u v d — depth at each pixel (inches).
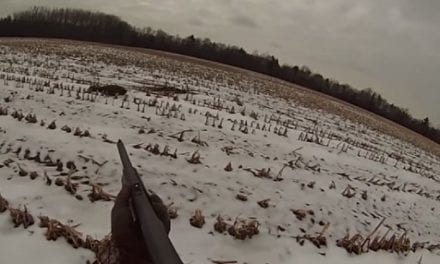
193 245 267.3
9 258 215.9
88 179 317.4
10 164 317.1
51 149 353.4
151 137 433.1
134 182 82.9
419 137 1660.9
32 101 505.7
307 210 354.3
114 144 388.8
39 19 3627.0
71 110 489.7
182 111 592.4
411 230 396.5
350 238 337.1
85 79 869.2
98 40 3452.3
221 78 1395.2
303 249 297.7
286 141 557.0
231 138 492.7
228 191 347.6
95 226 262.2
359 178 491.2
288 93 1440.7
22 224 242.7
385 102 2647.6
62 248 229.0
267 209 338.6
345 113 1355.8
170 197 317.4
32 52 1279.5
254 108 874.8
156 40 3361.2
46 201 276.5
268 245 288.4
